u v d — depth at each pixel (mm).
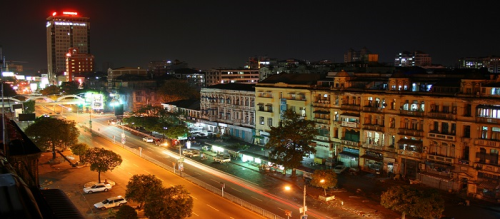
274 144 90625
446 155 78875
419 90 84000
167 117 149625
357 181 86438
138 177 68875
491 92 72000
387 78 97688
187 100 171000
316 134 91312
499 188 70875
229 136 133000
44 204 25672
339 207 71375
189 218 65375
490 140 72312
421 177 81250
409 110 83812
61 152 115188
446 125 79188
